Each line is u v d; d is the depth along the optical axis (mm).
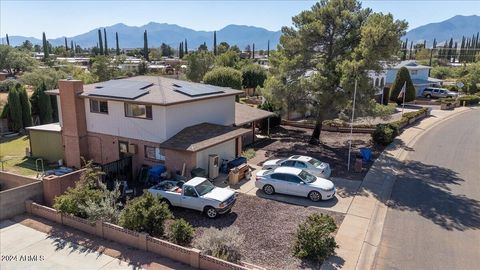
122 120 23250
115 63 79250
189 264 12477
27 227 15664
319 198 18109
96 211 14727
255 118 30781
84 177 17438
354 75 26062
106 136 24328
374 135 30594
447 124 38875
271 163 22703
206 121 25609
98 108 24312
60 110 25469
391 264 12648
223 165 23047
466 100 52906
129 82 26406
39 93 38156
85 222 15125
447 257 13141
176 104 21688
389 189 20219
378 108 27750
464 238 14602
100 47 139875
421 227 15562
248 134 31047
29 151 28109
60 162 26156
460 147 29516
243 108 33281
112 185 21125
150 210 13984
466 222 16094
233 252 12648
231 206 16859
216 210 16141
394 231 15164
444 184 21094
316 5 29766
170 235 13758
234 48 148625
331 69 28297
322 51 30188
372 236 14680
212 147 22500
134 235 13750
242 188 20250
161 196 16828
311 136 33125
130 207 14445
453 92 59906
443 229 15383
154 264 12539
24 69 83875
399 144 30516
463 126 37781
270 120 36938
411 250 13609
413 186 20703
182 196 16969
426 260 12930
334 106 27891
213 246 12547
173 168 21391
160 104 20719
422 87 59875
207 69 67875
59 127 27359
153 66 102625
